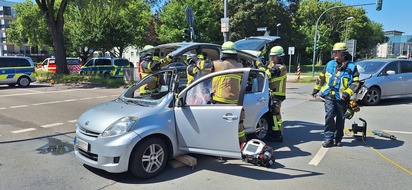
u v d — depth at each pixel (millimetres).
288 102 11172
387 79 10219
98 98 12461
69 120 8094
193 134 4281
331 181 4047
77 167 4656
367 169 4473
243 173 4355
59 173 4422
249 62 6523
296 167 4574
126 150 3893
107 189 3889
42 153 5348
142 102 4633
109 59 24234
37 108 9938
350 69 5344
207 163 4754
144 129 4020
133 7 38906
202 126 4215
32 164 4797
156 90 5461
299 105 10445
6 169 4590
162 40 39281
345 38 54500
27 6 41156
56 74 20391
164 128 4207
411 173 4312
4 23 70312
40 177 4281
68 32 38688
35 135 6582
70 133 6762
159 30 40844
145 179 4160
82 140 4188
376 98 10102
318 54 56562
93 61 23516
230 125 4055
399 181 4039
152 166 4199
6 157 5137
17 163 4840
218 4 38938
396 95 10430
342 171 4402
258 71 5609
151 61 5637
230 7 38375
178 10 36875
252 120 5457
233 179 4148
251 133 5582
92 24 34844
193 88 4758
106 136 3930
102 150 3924
